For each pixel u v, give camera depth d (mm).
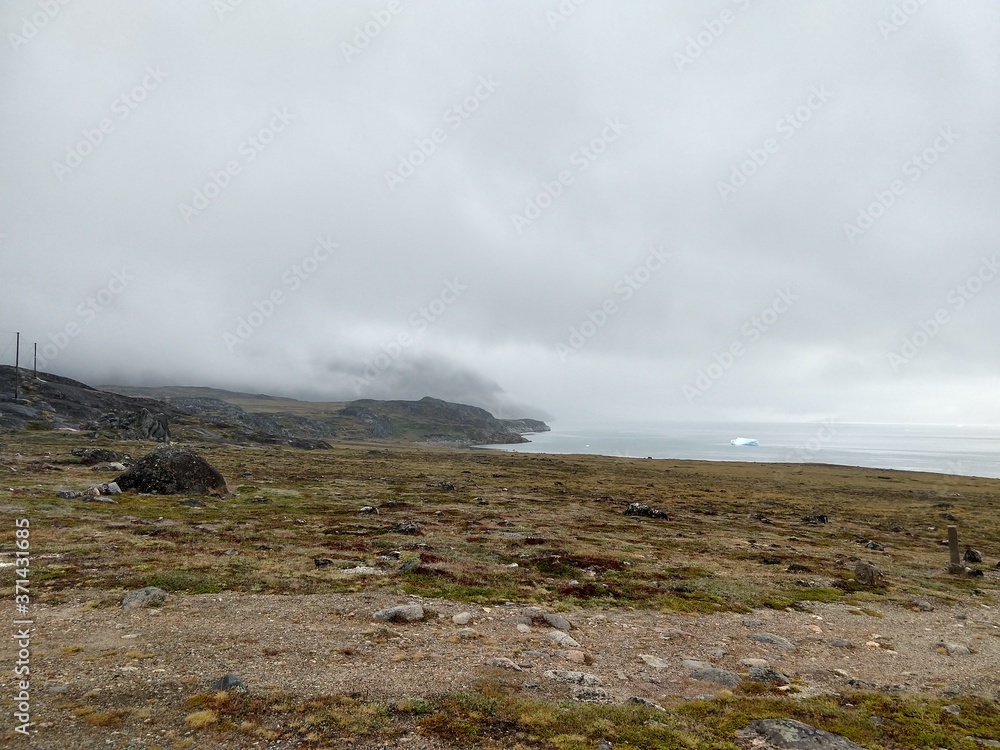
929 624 19438
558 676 12195
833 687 12688
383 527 33250
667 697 11484
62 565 19234
